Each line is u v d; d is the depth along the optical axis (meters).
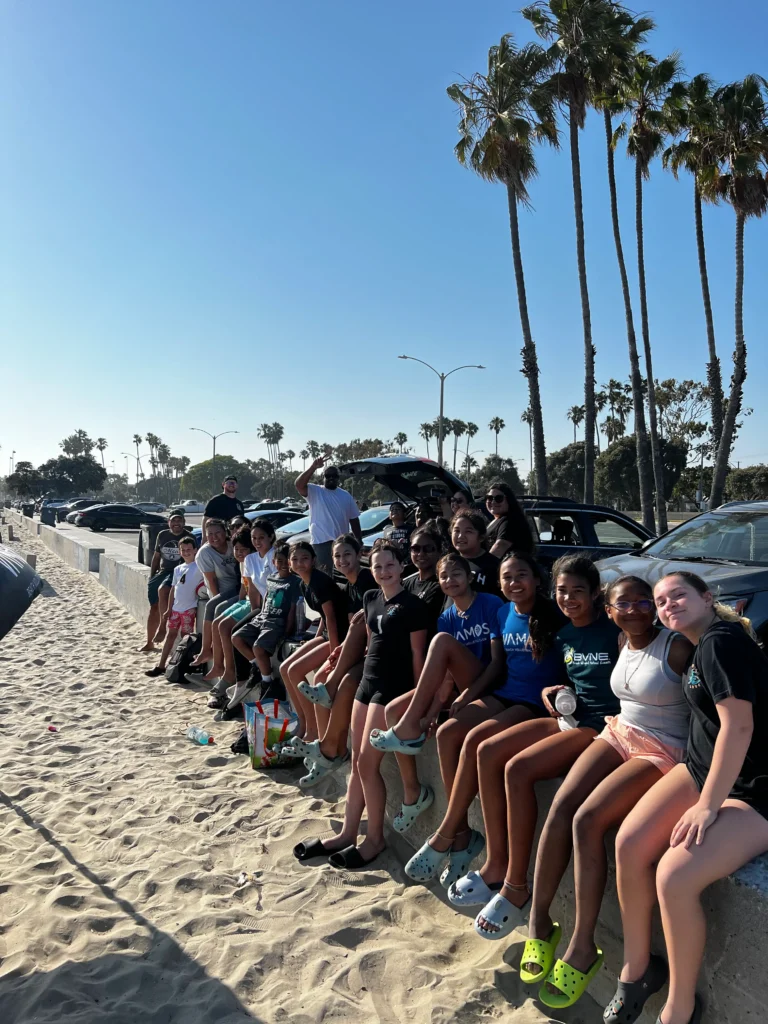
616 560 7.01
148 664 9.42
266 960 3.36
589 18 21.92
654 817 2.63
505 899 3.17
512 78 22.23
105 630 12.05
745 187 24.28
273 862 4.29
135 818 4.85
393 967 3.28
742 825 2.42
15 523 55.19
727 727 2.45
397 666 4.31
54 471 110.94
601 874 2.81
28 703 7.64
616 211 25.42
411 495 9.55
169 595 9.88
